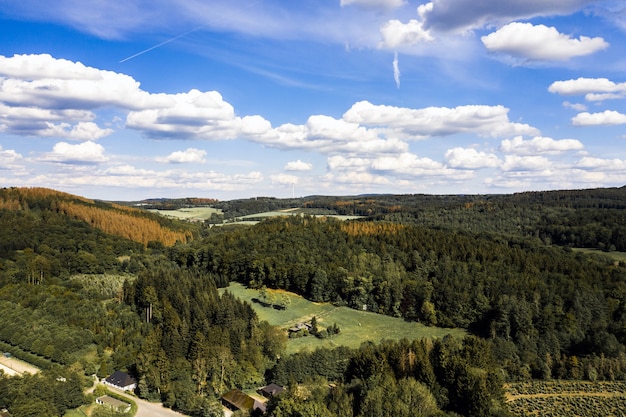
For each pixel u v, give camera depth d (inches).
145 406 4062.5
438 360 3973.9
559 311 5438.0
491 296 5880.9
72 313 5246.1
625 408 3900.1
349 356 4522.6
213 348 4394.7
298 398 3405.5
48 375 3993.6
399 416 3144.7
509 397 4168.3
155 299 5388.8
